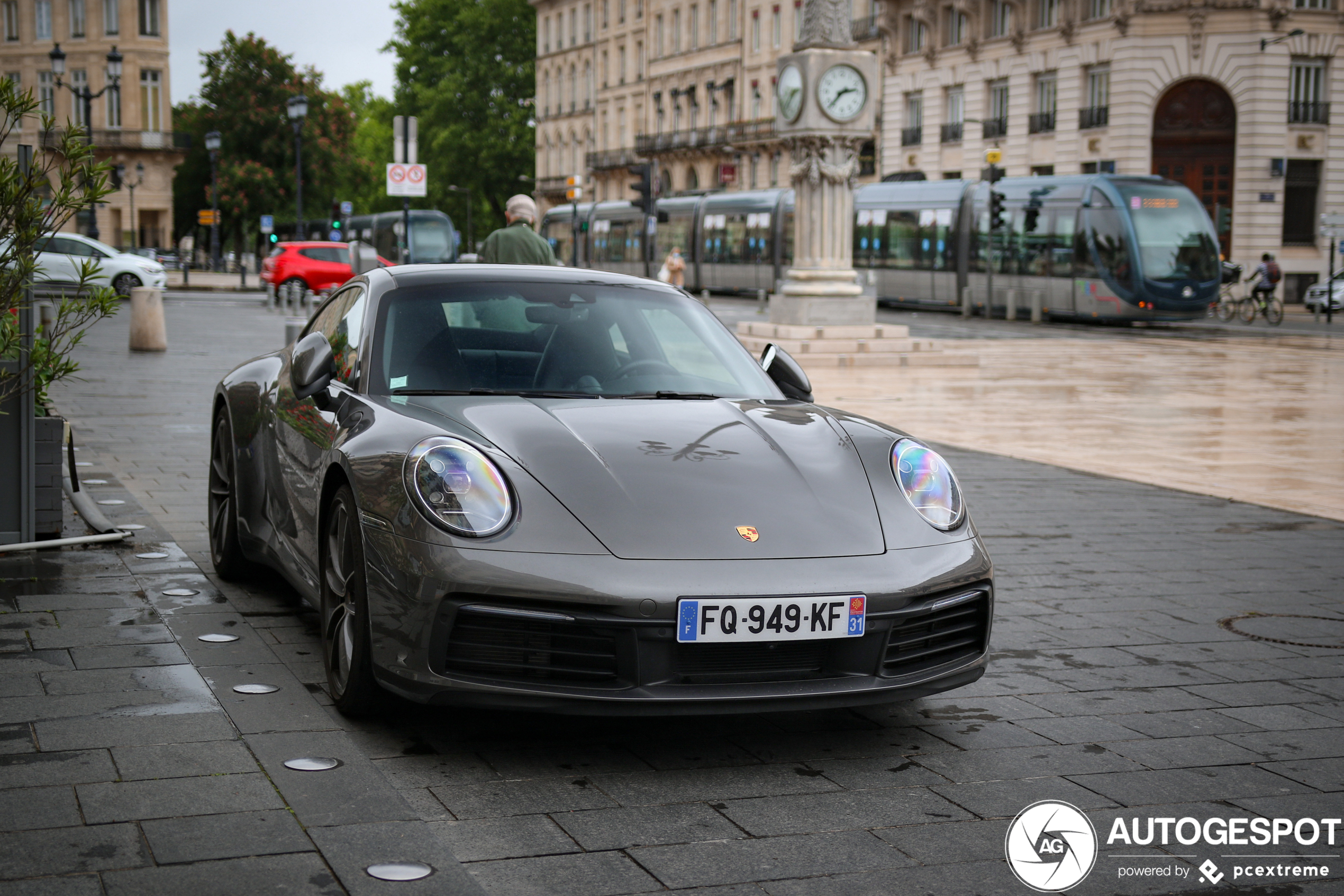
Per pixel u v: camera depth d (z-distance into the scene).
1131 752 3.84
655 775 3.55
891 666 3.71
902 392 16.22
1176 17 41.38
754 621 3.47
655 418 4.13
